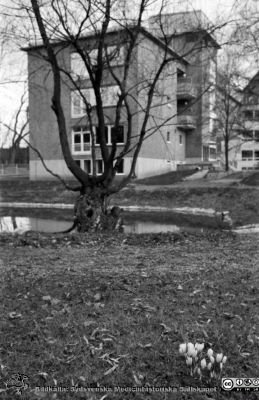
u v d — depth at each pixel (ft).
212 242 28.40
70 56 48.42
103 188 36.65
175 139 120.57
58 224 53.72
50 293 15.20
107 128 98.63
